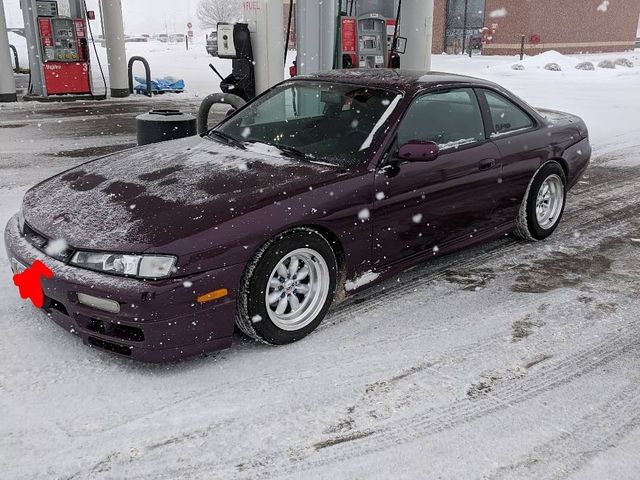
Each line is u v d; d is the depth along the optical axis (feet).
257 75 24.64
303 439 8.62
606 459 8.35
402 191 12.28
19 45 77.92
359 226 11.60
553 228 17.06
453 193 13.44
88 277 9.45
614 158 27.68
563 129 16.89
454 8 110.83
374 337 11.51
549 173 16.17
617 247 16.60
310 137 13.25
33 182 21.54
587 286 14.01
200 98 50.26
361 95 13.50
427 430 8.88
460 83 14.29
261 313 10.38
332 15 24.26
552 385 10.06
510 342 11.43
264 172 11.60
